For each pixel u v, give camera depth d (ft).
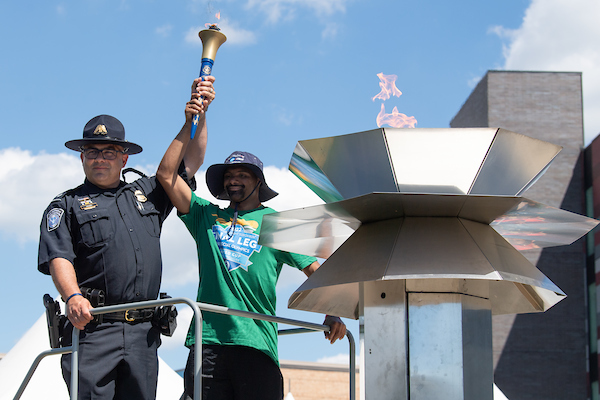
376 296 9.62
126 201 11.96
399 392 9.17
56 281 10.89
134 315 11.43
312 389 74.74
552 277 65.46
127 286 11.43
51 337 11.38
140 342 11.43
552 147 9.32
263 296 12.34
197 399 9.38
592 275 64.34
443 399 9.01
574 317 64.75
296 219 9.95
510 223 10.03
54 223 11.37
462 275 8.87
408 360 9.19
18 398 11.32
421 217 9.63
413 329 9.24
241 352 12.00
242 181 12.92
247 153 13.06
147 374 11.43
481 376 9.35
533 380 63.67
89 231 11.44
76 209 11.55
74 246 11.50
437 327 9.20
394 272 9.05
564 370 63.77
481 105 70.03
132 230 11.72
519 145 9.21
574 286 65.26
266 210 13.09
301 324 11.52
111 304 11.35
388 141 9.17
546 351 64.23
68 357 11.43
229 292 12.14
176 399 27.50
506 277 9.00
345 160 9.53
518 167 9.34
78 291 10.77
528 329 64.69
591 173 66.28
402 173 9.27
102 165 11.85
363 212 9.58
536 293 11.00
